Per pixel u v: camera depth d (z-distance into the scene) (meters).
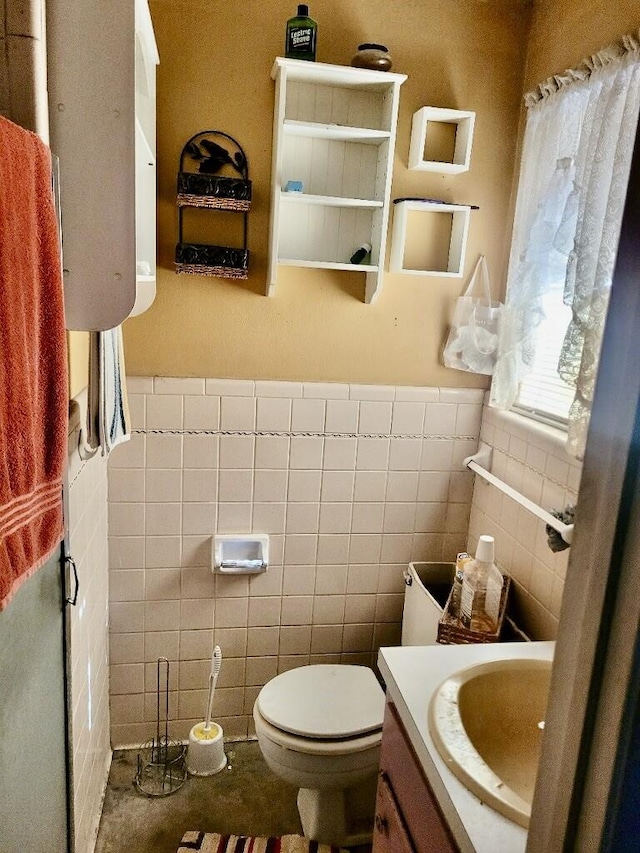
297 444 2.16
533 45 2.02
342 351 2.15
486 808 0.99
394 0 1.98
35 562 0.94
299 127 1.88
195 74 1.91
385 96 2.00
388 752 1.35
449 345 2.19
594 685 0.50
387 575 2.32
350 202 1.95
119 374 1.65
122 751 2.25
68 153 1.19
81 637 1.63
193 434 2.09
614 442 0.47
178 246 1.91
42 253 0.97
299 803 2.00
